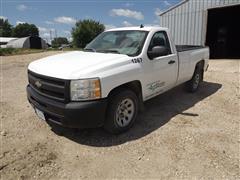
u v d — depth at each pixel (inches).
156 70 171.2
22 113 185.9
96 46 187.9
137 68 152.2
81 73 126.6
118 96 141.8
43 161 122.1
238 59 568.1
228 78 329.1
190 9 576.7
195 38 578.6
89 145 138.5
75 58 153.3
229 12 670.5
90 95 126.8
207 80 317.4
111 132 147.8
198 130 157.2
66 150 133.0
